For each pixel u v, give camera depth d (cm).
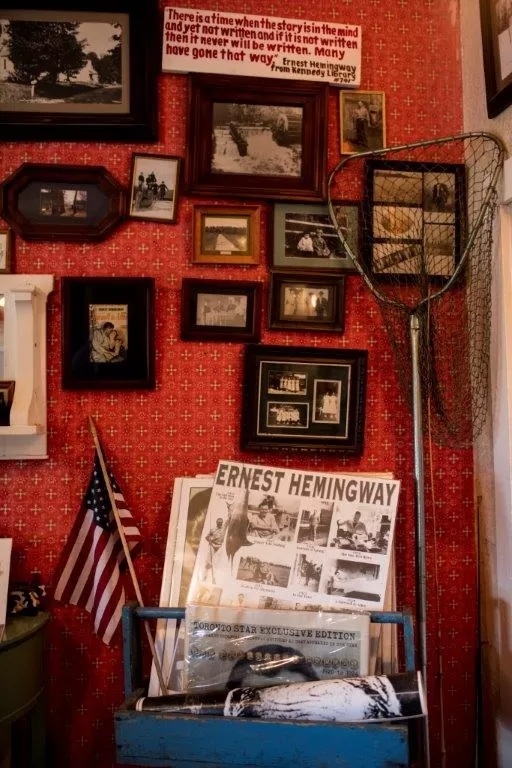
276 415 192
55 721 183
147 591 187
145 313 190
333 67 199
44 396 185
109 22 194
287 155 196
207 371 193
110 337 189
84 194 192
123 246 193
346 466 194
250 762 139
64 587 174
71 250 192
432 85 205
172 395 192
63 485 187
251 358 191
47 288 188
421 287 186
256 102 196
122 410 190
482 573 191
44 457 184
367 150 199
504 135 176
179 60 194
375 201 196
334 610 167
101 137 192
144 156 193
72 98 192
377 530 176
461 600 193
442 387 195
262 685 158
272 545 175
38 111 191
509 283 176
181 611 164
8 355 184
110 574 175
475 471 196
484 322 185
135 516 189
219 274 195
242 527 176
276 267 194
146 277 190
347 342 197
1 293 187
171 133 196
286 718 142
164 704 148
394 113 203
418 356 174
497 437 180
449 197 199
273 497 179
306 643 161
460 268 170
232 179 193
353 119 200
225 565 174
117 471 189
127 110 192
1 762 166
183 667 167
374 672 167
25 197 191
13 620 169
